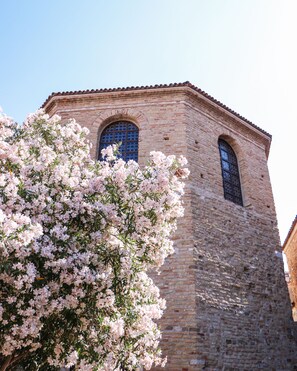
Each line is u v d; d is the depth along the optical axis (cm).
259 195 1527
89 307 581
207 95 1502
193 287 1068
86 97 1509
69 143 826
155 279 1098
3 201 595
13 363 637
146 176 712
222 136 1566
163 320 1039
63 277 560
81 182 708
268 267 1361
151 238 702
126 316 676
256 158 1636
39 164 665
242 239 1328
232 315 1135
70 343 589
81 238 639
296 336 1295
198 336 1006
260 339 1174
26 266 514
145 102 1473
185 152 1322
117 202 688
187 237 1152
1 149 663
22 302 523
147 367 714
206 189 1312
